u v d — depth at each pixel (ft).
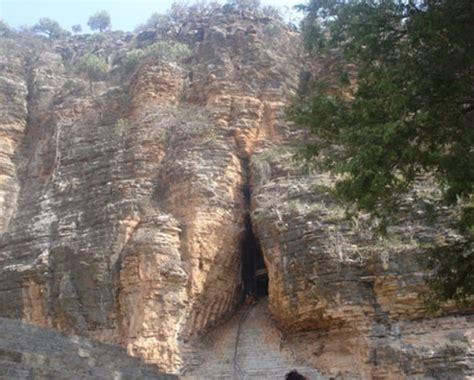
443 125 39.01
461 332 71.46
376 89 43.47
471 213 46.83
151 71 113.39
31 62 136.26
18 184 115.34
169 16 141.69
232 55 116.06
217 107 107.55
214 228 94.63
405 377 71.51
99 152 107.55
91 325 89.04
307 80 116.06
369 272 78.64
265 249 88.69
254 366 85.56
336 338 80.18
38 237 101.14
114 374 47.55
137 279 87.45
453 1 40.06
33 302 94.53
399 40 43.98
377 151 38.55
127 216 95.45
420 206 79.41
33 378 39.40
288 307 84.02
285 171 96.22
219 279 94.89
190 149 102.01
